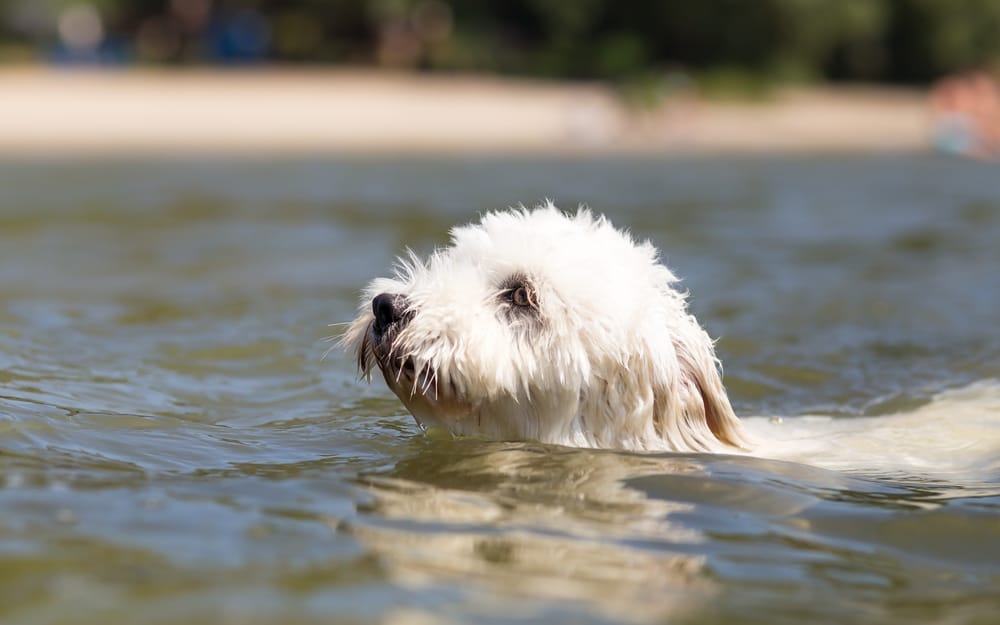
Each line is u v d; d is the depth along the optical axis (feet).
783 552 3.97
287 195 12.12
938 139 21.35
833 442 4.83
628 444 4.70
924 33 39.96
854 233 9.24
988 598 3.80
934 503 4.27
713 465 4.53
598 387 4.68
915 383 5.46
